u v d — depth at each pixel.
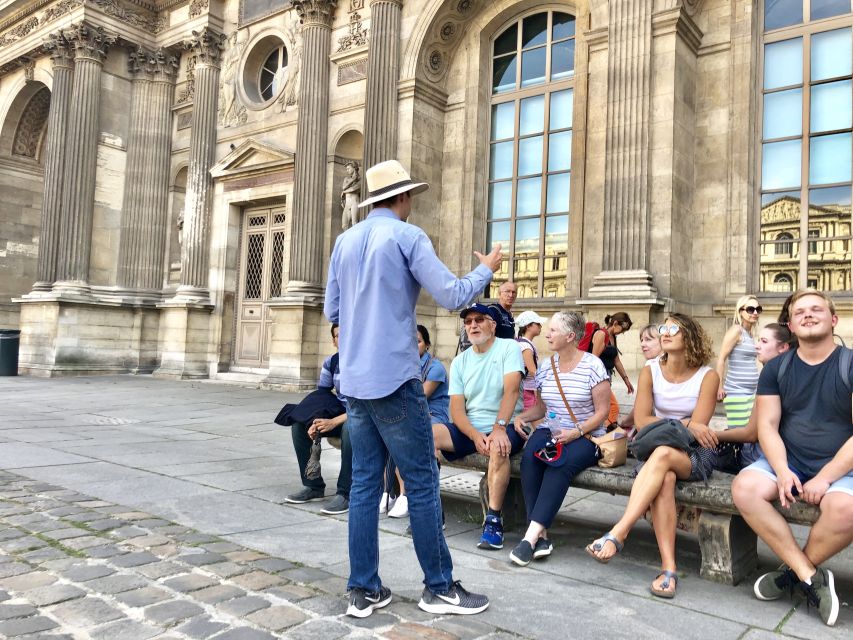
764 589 3.48
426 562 3.17
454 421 4.70
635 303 10.13
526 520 4.95
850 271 10.04
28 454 6.73
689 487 3.76
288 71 17.23
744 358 4.99
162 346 19.31
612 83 10.95
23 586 3.24
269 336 17.25
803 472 3.61
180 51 19.92
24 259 24.17
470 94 14.47
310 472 5.31
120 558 3.68
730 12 11.12
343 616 3.04
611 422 5.28
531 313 6.84
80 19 18.91
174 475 6.02
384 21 14.34
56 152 19.50
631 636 2.97
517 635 2.94
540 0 13.71
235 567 3.62
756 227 10.80
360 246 3.20
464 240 14.21
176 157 20.03
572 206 12.82
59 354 18.06
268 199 17.47
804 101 10.57
